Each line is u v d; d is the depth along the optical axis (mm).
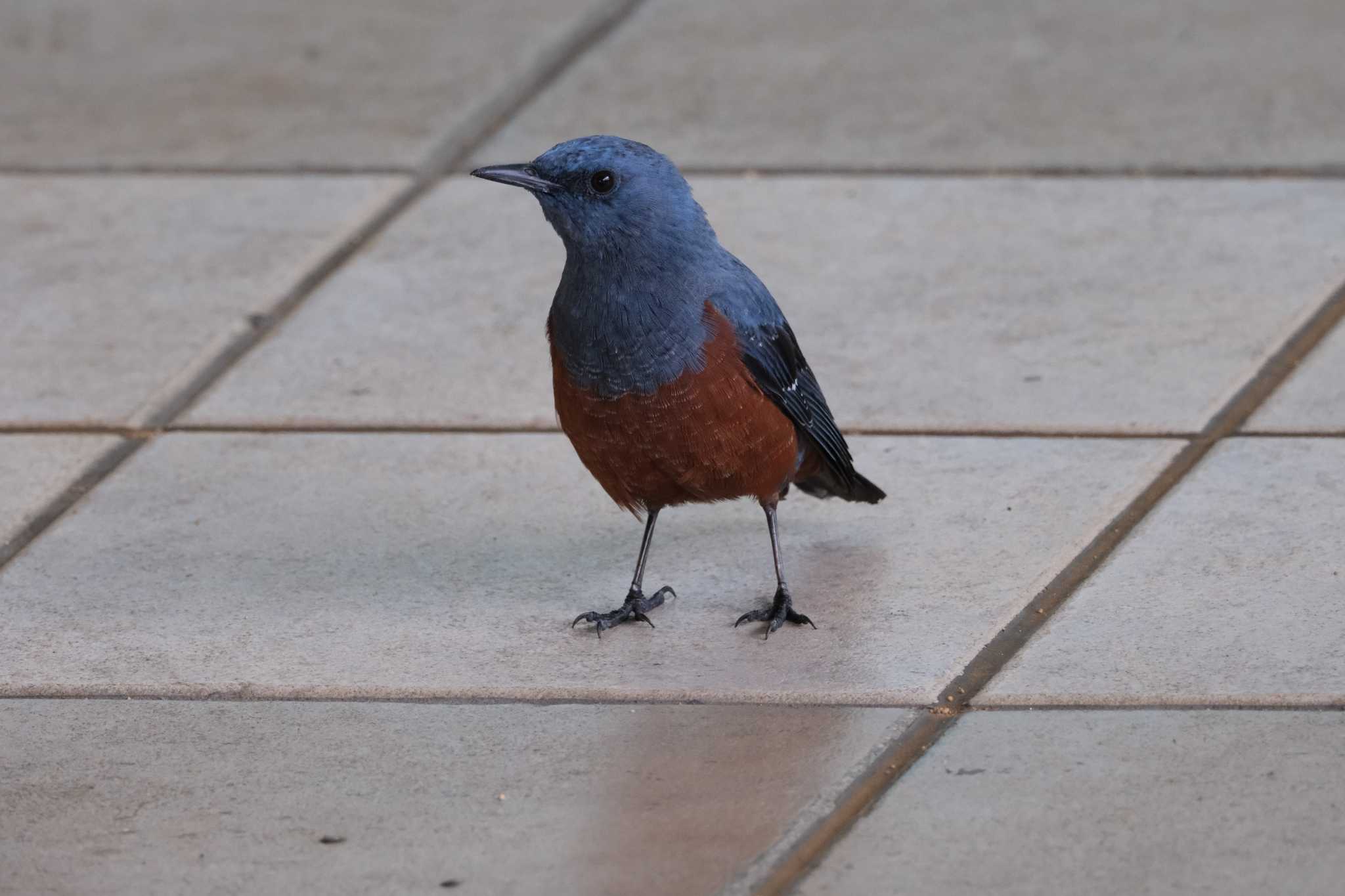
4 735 8500
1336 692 8375
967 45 18344
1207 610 9164
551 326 9133
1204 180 15008
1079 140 15906
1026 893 7027
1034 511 10352
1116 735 8109
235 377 12539
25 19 20141
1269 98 16531
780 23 19281
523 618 9555
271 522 10648
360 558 10227
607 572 10039
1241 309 12789
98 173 16172
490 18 19766
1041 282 13430
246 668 9078
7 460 11461
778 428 9227
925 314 13008
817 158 15859
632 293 8773
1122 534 10031
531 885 7219
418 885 7242
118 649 9289
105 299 13812
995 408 11617
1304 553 9664
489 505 10805
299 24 19812
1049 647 8930
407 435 11680
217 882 7293
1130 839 7324
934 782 7805
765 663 8969
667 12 19750
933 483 10758
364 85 17969
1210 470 10648
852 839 7430
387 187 15719
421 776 8055
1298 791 7586
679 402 8906
